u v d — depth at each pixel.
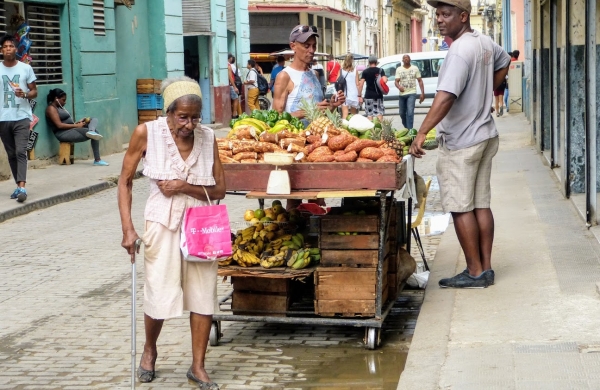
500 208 9.97
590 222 8.48
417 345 5.41
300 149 5.85
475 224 6.54
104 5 18.73
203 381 5.12
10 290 7.72
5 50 11.88
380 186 5.63
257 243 6.14
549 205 9.93
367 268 5.81
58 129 16.41
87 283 7.91
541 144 15.01
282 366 5.56
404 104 21.73
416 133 6.84
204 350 5.20
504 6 37.59
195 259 5.00
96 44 18.36
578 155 10.17
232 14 28.83
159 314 5.01
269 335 6.23
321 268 5.84
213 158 5.14
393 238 6.23
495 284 6.61
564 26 10.16
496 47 6.47
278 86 7.52
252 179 5.79
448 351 5.24
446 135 6.41
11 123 11.99
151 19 22.39
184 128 4.91
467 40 6.24
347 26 47.69
